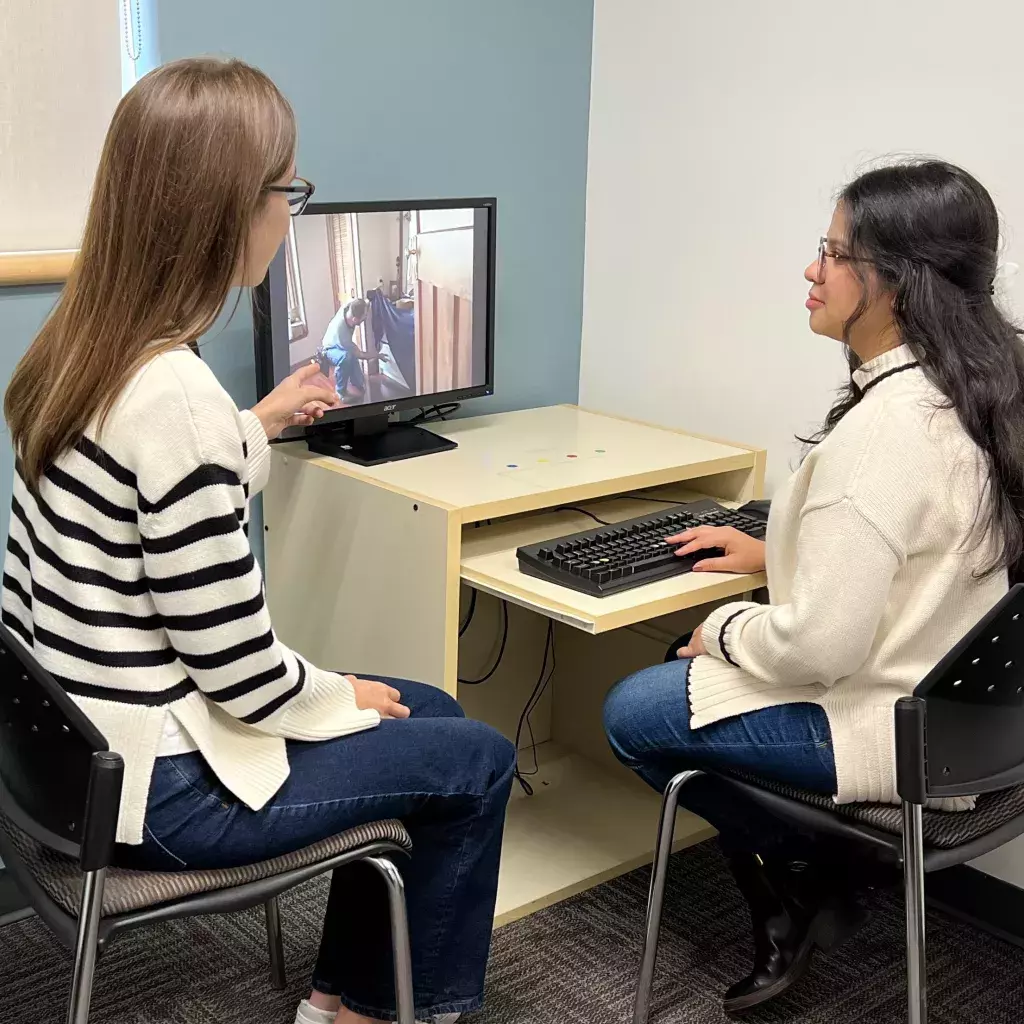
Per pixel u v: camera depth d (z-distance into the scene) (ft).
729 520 6.49
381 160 7.21
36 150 6.01
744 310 7.45
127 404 3.85
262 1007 5.86
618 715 5.59
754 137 7.21
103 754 3.58
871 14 6.55
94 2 6.05
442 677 6.04
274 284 6.27
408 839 4.64
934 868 4.68
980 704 4.48
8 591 4.34
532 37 7.71
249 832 4.24
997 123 6.15
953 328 4.79
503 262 7.94
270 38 6.58
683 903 6.88
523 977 6.16
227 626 3.95
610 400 8.44
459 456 6.85
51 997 5.87
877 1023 5.90
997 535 4.78
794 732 5.03
